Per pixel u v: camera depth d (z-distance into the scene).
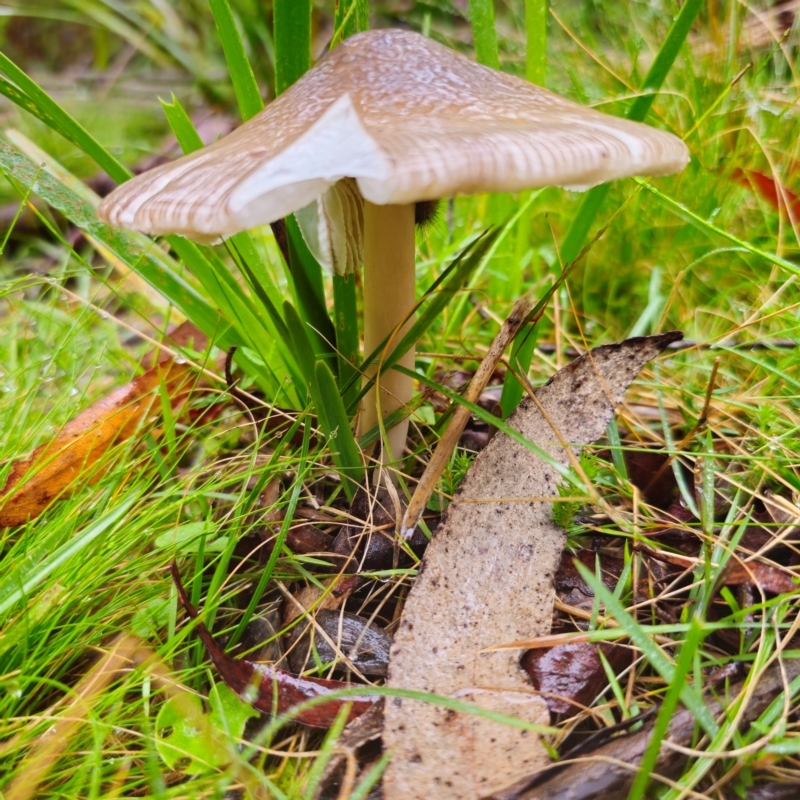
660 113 0.21
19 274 0.27
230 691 0.11
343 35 0.14
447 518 0.12
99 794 0.10
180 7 0.40
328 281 0.22
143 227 0.10
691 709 0.09
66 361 0.18
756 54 0.22
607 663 0.10
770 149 0.19
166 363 0.16
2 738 0.10
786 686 0.10
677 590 0.12
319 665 0.11
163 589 0.12
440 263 0.20
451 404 0.14
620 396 0.13
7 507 0.14
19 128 0.33
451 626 0.11
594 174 0.10
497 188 0.09
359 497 0.14
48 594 0.11
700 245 0.19
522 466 0.12
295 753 0.10
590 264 0.21
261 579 0.12
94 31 0.44
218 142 0.12
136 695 0.11
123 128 0.36
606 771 0.09
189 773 0.10
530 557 0.12
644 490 0.14
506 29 0.27
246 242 0.16
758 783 0.10
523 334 0.15
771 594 0.12
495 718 0.09
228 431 0.16
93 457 0.15
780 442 0.14
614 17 0.23
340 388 0.15
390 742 0.10
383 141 0.09
